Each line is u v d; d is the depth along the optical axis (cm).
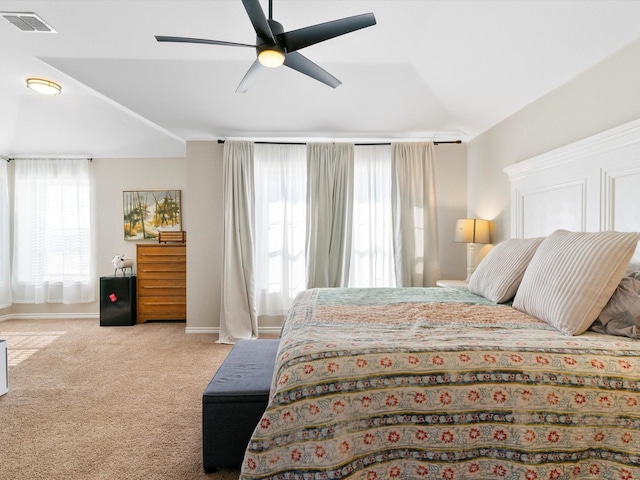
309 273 381
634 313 130
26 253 473
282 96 325
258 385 163
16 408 222
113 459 170
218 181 407
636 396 106
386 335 134
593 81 207
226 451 156
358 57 275
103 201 481
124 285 436
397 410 106
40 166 470
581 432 104
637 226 173
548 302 154
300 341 127
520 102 275
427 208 384
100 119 403
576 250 155
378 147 398
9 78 312
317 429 103
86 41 252
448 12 217
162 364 303
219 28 235
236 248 386
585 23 184
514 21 204
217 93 319
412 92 319
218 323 407
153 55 271
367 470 103
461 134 383
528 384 106
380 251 398
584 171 207
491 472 104
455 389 107
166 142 451
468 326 149
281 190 400
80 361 310
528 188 266
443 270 399
